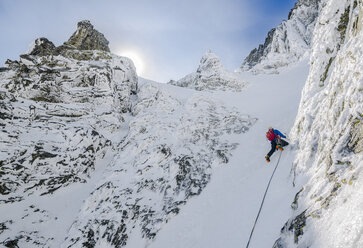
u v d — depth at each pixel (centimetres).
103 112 1780
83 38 2777
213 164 1112
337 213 321
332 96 591
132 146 1454
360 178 319
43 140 1348
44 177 1227
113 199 1089
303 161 601
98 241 922
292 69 2730
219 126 1452
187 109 1733
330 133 527
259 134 1230
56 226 1057
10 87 1655
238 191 823
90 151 1418
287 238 398
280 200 571
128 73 2445
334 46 890
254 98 1881
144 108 1969
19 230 1006
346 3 906
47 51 2489
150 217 919
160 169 1185
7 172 1173
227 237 611
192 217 838
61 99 1716
